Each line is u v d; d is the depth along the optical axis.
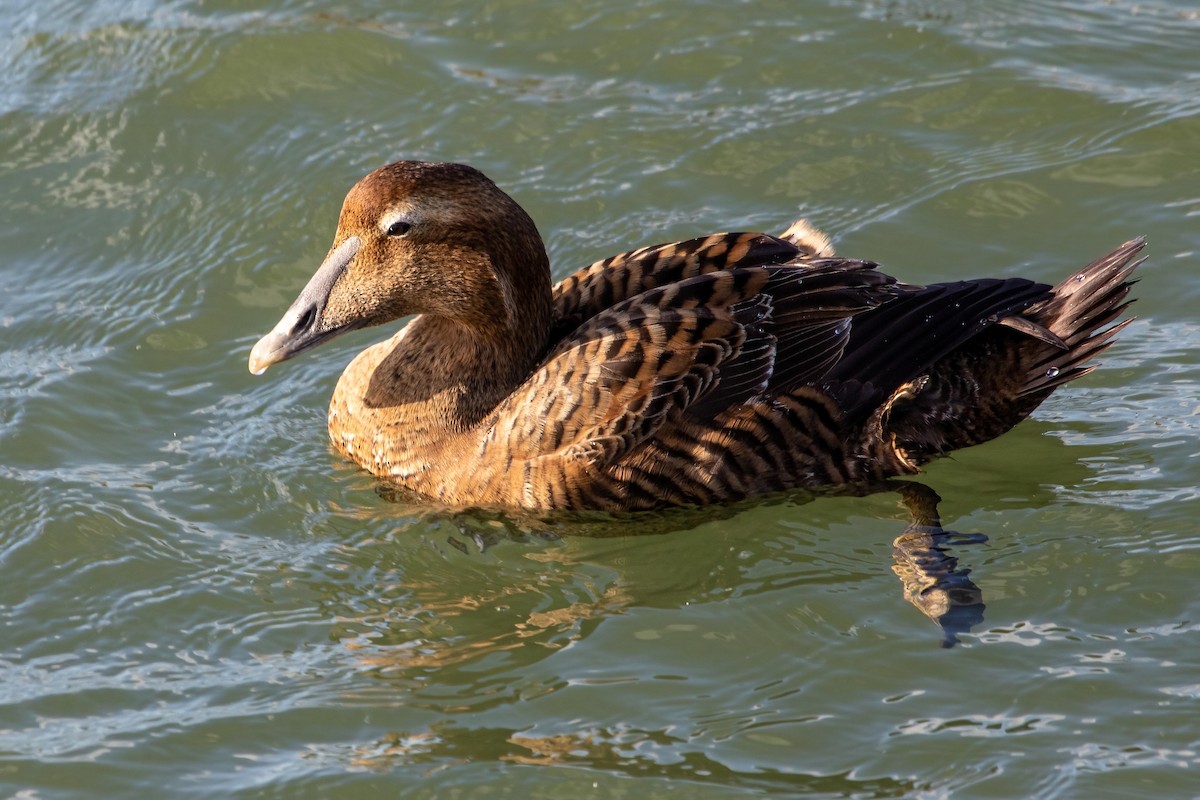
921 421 11.38
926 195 14.45
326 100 15.80
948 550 10.84
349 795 9.03
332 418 12.08
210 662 10.18
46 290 13.95
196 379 13.08
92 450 12.25
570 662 10.01
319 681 9.95
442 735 9.43
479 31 16.59
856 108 15.45
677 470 11.02
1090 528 10.99
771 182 14.71
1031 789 8.80
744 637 10.17
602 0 16.86
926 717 9.38
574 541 11.23
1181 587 10.34
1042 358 11.35
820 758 9.12
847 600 10.45
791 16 16.61
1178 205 14.14
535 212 14.47
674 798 8.88
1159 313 13.08
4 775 9.23
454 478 11.35
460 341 11.52
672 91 15.80
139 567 11.04
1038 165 14.69
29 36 16.67
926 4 16.78
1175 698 9.38
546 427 10.95
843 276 11.30
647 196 14.59
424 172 11.12
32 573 10.98
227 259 14.26
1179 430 11.92
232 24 16.66
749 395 10.99
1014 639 9.98
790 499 11.34
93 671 10.12
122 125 15.56
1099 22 16.47
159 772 9.25
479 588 10.80
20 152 15.30
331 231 14.51
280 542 11.30
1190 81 15.54
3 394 12.77
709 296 11.07
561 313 11.70
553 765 9.15
